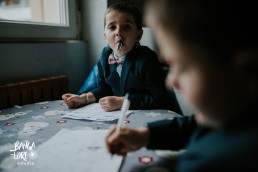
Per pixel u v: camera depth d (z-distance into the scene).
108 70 1.12
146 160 0.49
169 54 0.31
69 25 1.47
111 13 1.03
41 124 0.74
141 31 1.12
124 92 1.06
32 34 1.22
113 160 0.49
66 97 0.96
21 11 2.46
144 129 0.52
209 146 0.30
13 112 0.87
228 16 0.26
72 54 1.45
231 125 0.30
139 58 1.03
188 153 0.34
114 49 1.07
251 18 0.26
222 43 0.27
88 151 0.53
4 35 1.09
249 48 0.26
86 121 0.76
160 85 1.00
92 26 1.55
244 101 0.28
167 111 0.87
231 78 0.27
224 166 0.27
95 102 1.03
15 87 1.02
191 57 0.29
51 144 0.57
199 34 0.27
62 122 0.75
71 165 0.47
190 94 0.31
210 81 0.28
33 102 1.12
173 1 0.29
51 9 1.50
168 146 0.51
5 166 0.48
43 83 1.16
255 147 0.26
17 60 1.12
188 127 0.52
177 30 0.29
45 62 1.27
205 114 0.31
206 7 0.27
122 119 0.56
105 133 0.63
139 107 0.89
